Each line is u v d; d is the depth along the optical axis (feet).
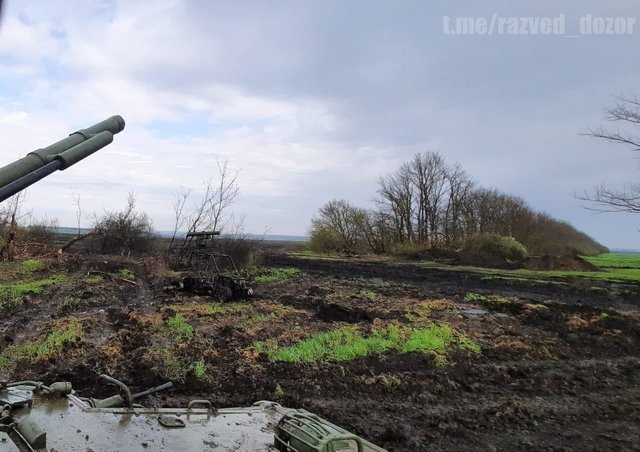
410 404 24.98
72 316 43.98
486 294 61.62
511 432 22.00
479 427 22.39
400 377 28.37
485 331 40.70
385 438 20.83
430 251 131.85
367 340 34.99
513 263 104.58
